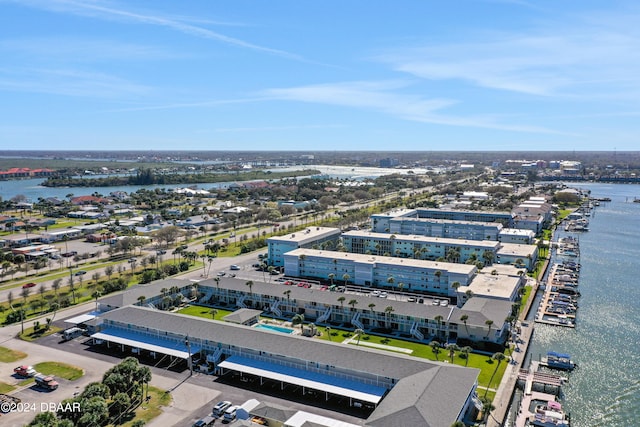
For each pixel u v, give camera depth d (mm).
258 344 127812
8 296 188500
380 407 98938
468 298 171000
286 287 180500
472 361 134375
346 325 163250
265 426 100688
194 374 126875
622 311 181750
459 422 87938
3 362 133625
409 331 156125
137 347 136875
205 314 172750
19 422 103125
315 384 113562
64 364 132625
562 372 132375
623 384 125812
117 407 104375
